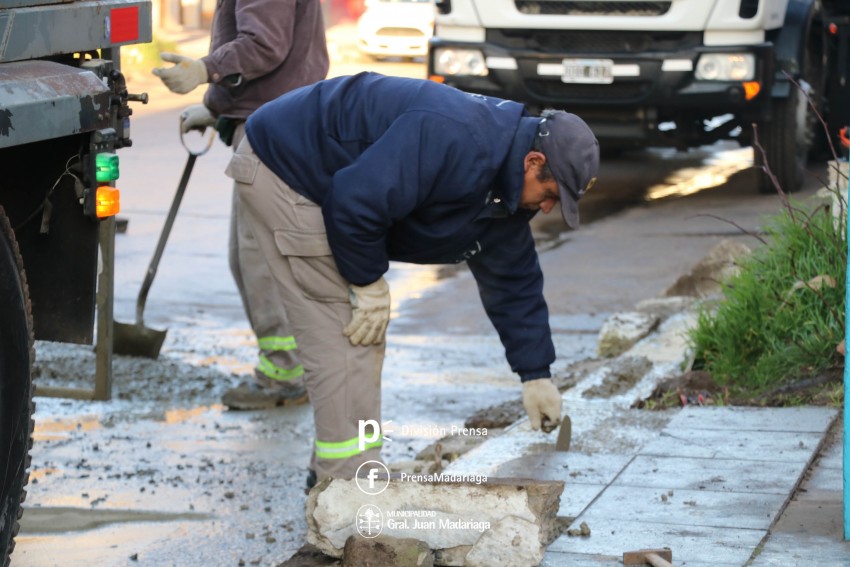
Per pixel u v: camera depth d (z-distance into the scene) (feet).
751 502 18.25
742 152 60.13
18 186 17.94
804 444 20.77
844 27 52.34
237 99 25.05
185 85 23.80
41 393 23.06
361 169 16.55
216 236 44.52
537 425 19.20
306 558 17.21
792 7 46.60
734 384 24.56
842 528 17.15
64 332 18.49
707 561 16.15
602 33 45.50
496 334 32.78
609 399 24.34
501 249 18.29
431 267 40.45
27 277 18.43
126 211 48.19
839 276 25.16
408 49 92.38
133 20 18.08
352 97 17.60
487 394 27.66
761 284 26.20
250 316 26.76
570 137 16.62
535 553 16.01
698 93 44.93
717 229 43.42
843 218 25.89
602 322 33.24
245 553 18.80
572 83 45.65
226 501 21.03
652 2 44.55
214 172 56.18
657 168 56.18
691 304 31.63
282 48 24.44
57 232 18.11
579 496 18.78
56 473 22.31
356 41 103.86
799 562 16.03
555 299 35.47
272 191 18.10
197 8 108.27
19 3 15.66
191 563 18.39
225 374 29.37
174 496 21.21
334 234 16.98
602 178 53.98
